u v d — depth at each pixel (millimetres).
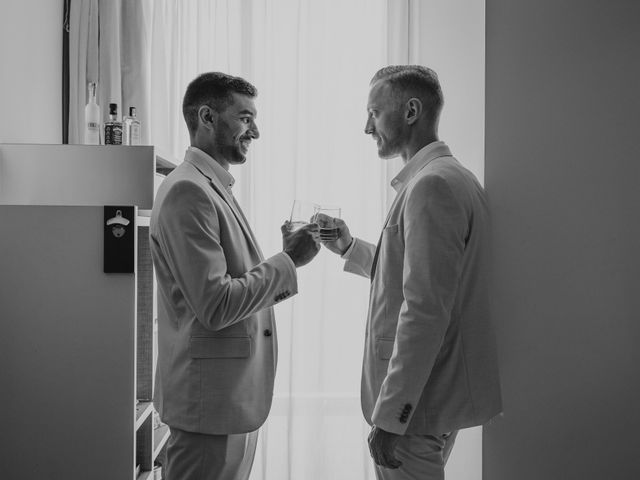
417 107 1621
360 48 3135
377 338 1559
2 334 1699
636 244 2012
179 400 1572
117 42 2682
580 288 2004
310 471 3072
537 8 1992
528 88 1993
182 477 1592
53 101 2488
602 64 2006
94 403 1705
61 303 1701
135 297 1715
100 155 2025
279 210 3119
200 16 3057
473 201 1497
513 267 1991
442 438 1558
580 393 2008
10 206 1700
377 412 1398
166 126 2982
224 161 1761
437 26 2646
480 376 1496
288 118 3121
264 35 3082
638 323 2025
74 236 1704
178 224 1506
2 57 2043
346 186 3148
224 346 1577
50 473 1704
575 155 2004
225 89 1713
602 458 2014
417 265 1392
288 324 3115
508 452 1999
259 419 1631
